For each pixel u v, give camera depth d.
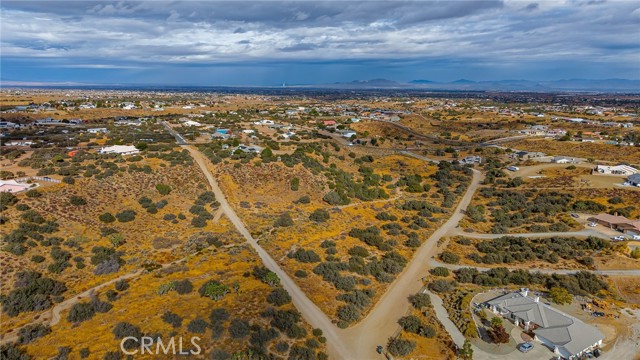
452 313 53.88
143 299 51.62
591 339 46.97
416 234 80.06
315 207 89.56
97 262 60.16
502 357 45.56
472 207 94.75
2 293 51.47
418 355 45.78
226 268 60.59
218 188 92.94
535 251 73.56
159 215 77.69
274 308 51.25
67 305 50.94
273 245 69.25
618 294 60.56
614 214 87.69
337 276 60.56
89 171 87.25
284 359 43.06
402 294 59.19
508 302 54.47
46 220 67.00
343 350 46.00
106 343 42.94
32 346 42.75
